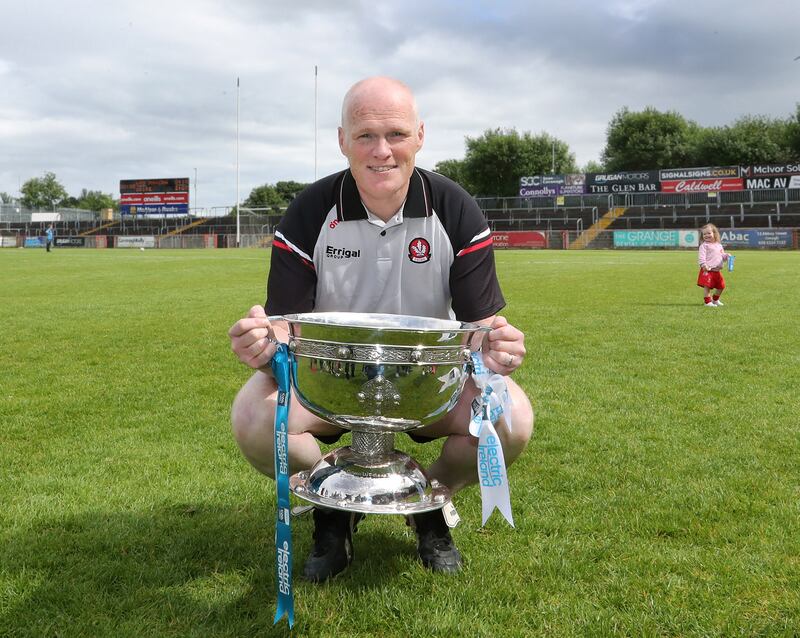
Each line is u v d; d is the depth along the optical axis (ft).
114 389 18.01
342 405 6.49
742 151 205.05
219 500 10.18
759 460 12.11
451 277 8.31
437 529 8.09
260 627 6.64
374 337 6.06
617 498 10.28
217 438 13.60
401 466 6.95
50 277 65.67
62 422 14.70
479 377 6.89
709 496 10.32
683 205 171.94
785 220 157.38
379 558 8.20
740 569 7.88
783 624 6.70
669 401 16.70
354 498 6.57
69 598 7.18
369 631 6.66
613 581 7.61
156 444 13.14
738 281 57.57
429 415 6.69
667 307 38.50
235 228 211.82
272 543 8.61
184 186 213.66
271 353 6.95
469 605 7.09
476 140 245.04
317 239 8.23
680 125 224.74
